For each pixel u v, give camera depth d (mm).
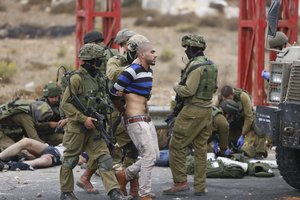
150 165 23953
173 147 26359
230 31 132125
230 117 32781
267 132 26203
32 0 151125
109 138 24172
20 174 29703
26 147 31078
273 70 26406
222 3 151250
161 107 34750
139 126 24000
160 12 151250
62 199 24734
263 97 39875
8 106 31781
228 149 32531
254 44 40750
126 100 24312
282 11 40906
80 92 24062
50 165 31297
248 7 41281
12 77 69688
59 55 94250
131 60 25453
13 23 131375
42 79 68750
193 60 25812
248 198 26016
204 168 26328
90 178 27391
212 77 25859
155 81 73188
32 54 95375
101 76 24484
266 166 30266
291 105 25125
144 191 23969
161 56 94875
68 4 147750
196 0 152250
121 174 25047
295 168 26875
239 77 41906
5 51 97625
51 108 32781
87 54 24047
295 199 25812
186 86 25453
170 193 26531
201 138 26250
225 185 28250
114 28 45344
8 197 25734
